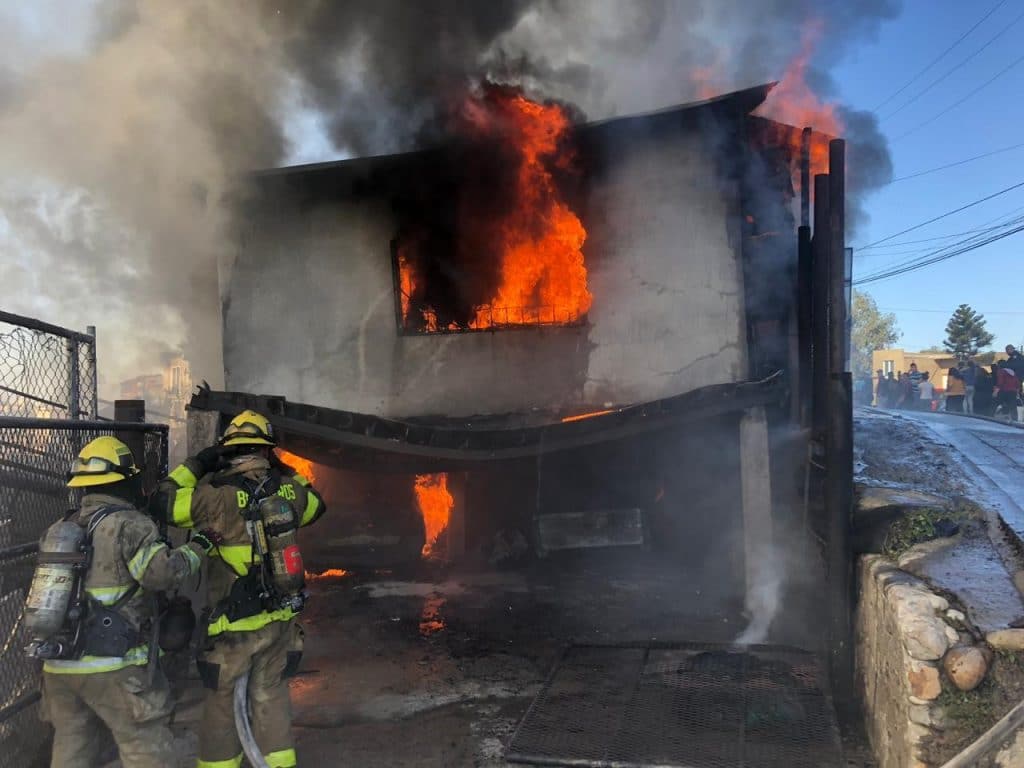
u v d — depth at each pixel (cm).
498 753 409
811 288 678
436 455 627
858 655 440
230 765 341
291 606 351
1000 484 520
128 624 308
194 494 353
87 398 480
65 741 311
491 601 741
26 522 379
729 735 411
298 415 620
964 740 285
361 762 403
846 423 451
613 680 503
